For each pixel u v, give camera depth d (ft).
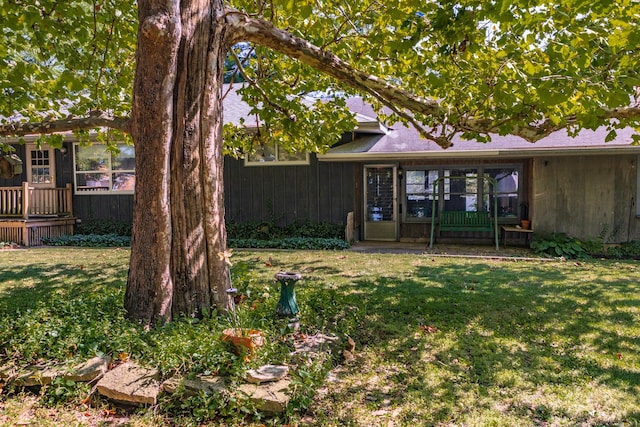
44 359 10.35
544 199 32.04
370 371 10.85
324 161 35.37
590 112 12.27
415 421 8.62
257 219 37.93
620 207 30.94
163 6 11.00
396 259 27.32
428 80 15.08
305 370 10.10
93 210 40.22
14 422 8.67
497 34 14.66
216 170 12.47
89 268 24.14
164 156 11.66
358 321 14.16
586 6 10.39
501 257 28.30
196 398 9.04
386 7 14.71
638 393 9.57
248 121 37.47
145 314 11.84
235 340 10.10
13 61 20.61
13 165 19.92
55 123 17.71
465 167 37.04
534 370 10.77
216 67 12.32
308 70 20.08
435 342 12.57
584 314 15.02
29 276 21.83
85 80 19.26
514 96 12.78
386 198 38.63
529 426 8.38
